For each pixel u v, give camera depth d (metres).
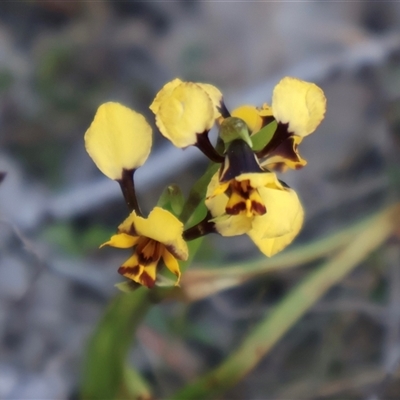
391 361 0.22
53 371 0.23
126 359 0.17
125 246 0.14
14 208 0.25
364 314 0.25
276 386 0.23
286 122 0.14
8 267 0.24
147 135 0.14
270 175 0.13
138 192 0.27
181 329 0.24
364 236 0.19
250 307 0.25
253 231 0.14
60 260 0.23
